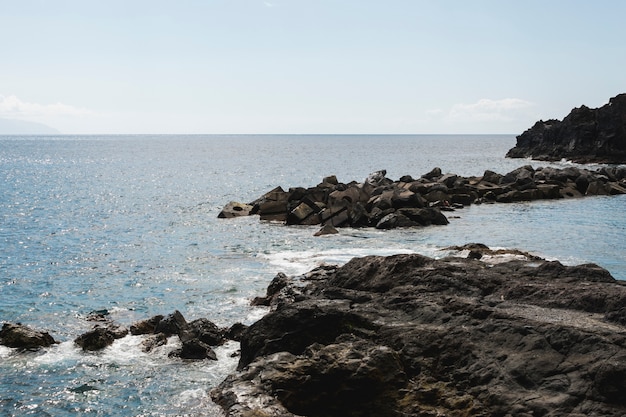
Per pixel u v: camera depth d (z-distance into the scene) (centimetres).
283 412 1349
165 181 9225
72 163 14325
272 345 1683
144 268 3262
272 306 2352
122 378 1823
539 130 14800
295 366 1468
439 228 4469
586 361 1303
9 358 1962
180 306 2556
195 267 3256
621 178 7850
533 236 4100
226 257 3503
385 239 4016
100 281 2997
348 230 4431
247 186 8375
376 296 1867
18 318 2428
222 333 2155
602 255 3447
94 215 5444
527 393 1280
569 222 4753
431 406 1351
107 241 4100
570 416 1190
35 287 2891
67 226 4794
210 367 1902
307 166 12888
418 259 2094
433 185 5822
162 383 1786
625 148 11731
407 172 11025
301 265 3250
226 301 2612
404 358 1488
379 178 6794
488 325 1515
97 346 2048
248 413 1337
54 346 2077
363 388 1411
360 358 1450
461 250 3297
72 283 2962
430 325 1595
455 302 1669
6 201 6544
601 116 12056
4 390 1745
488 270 2039
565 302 1647
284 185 8550
